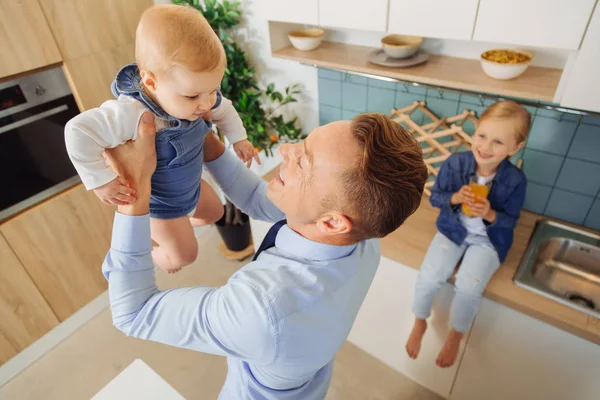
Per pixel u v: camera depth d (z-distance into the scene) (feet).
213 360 6.55
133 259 2.33
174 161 2.63
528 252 5.02
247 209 3.43
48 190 5.90
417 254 5.16
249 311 2.12
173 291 2.41
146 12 2.21
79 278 6.69
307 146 2.17
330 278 2.37
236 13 6.39
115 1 5.81
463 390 5.58
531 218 5.57
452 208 5.10
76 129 2.11
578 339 4.17
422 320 5.07
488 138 4.45
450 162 5.12
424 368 5.86
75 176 6.19
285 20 5.37
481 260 4.70
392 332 5.93
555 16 3.52
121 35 6.03
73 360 6.57
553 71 4.61
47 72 5.40
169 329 2.29
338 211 2.15
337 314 2.42
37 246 5.95
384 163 2.02
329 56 5.63
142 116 2.30
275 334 2.13
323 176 2.08
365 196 2.04
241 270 2.52
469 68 4.90
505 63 4.27
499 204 4.91
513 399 5.11
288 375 2.45
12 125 5.19
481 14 3.88
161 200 2.84
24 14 4.90
